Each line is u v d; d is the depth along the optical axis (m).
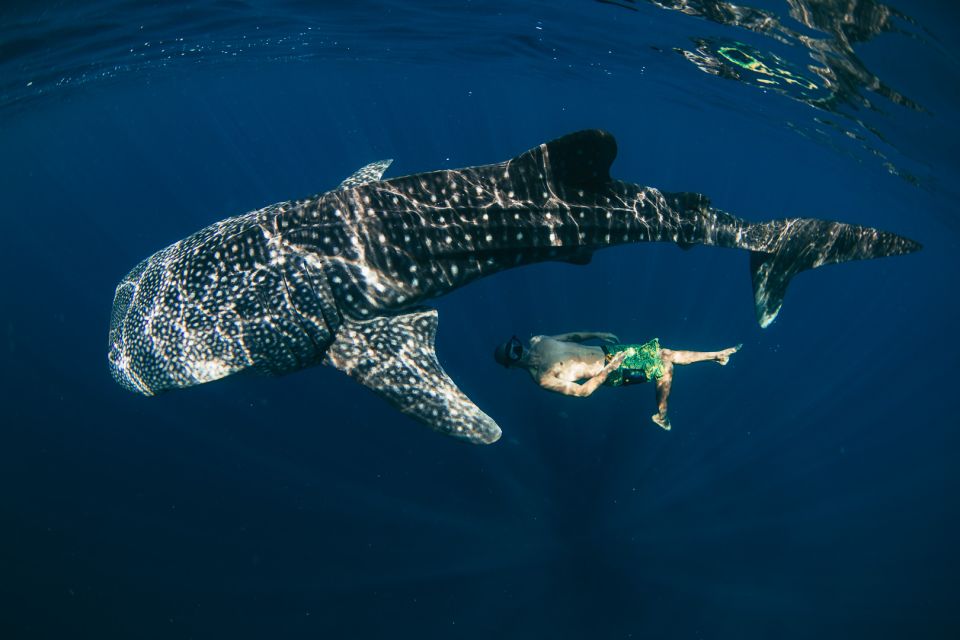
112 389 23.05
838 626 14.54
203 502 15.67
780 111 17.94
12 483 17.48
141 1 12.40
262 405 18.39
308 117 67.44
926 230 28.88
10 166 51.12
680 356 5.83
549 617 13.16
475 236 6.21
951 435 27.62
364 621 12.77
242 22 15.86
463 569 13.86
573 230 6.49
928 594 15.70
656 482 16.78
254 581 13.62
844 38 9.66
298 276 5.80
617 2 12.02
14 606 13.34
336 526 14.72
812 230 7.57
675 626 13.44
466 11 14.73
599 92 29.72
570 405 17.36
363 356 5.70
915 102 11.09
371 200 6.10
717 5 10.46
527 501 15.27
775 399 23.47
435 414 5.32
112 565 14.35
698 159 54.19
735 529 16.48
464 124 72.88
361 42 20.48
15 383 23.80
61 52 15.36
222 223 6.54
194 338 5.85
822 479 19.98
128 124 49.38
